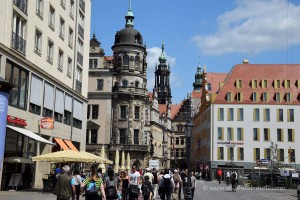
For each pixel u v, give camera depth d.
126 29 91.88
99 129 81.56
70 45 44.94
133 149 84.44
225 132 81.88
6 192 28.05
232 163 75.00
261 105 82.31
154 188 29.27
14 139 31.56
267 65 87.25
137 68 89.81
